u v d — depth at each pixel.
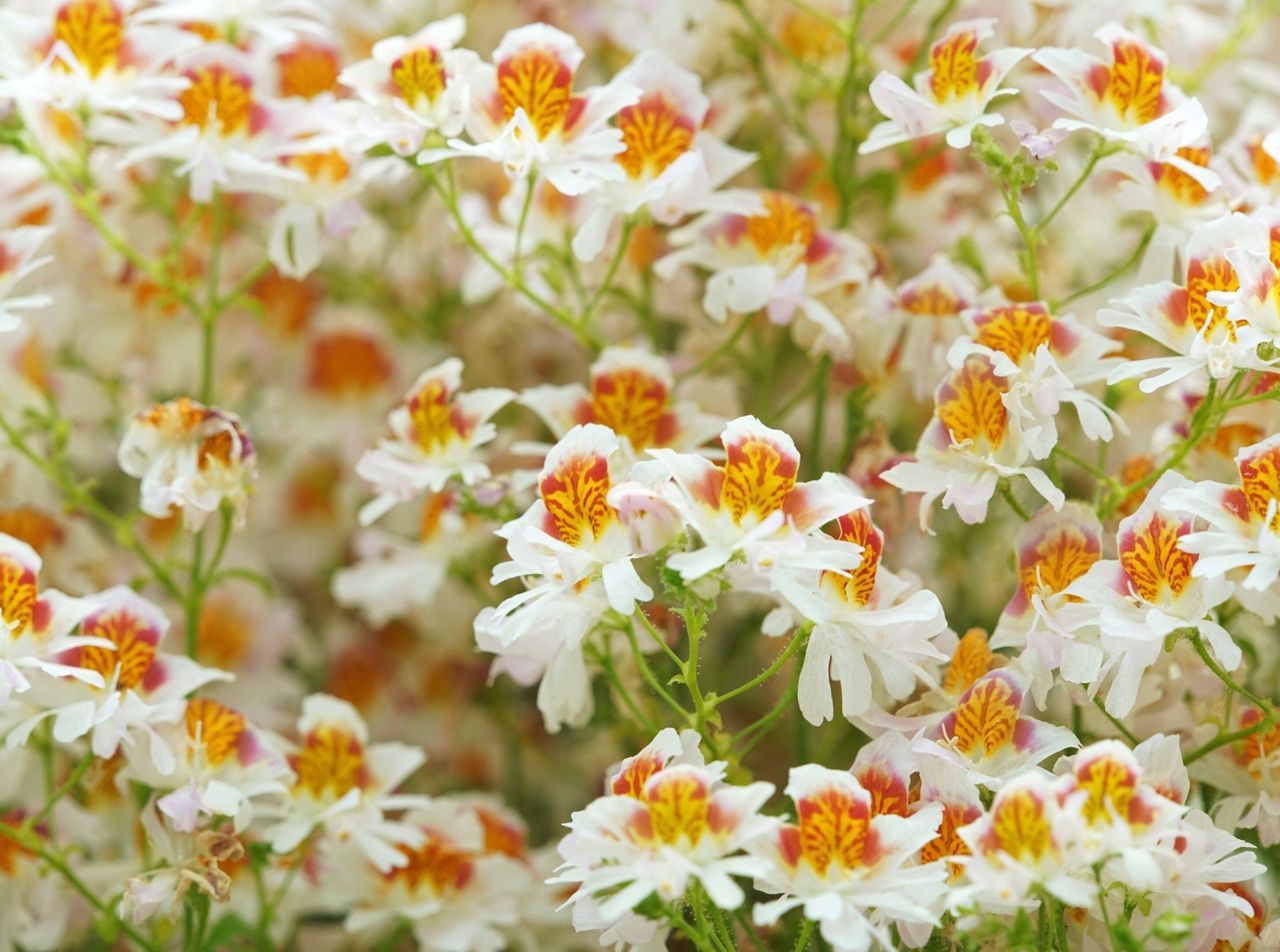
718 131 0.70
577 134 0.62
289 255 0.67
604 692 0.68
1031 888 0.56
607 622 0.60
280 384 0.75
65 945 0.67
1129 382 0.65
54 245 0.70
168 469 0.63
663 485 0.57
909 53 0.70
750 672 0.71
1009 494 0.61
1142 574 0.58
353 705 0.73
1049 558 0.61
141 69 0.65
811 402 0.71
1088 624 0.59
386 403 0.75
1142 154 0.62
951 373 0.61
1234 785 0.61
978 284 0.68
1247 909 0.57
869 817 0.56
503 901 0.66
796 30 0.71
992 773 0.59
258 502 0.75
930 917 0.56
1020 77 0.67
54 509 0.69
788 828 0.56
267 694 0.72
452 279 0.75
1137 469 0.63
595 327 0.71
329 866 0.66
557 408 0.65
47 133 0.67
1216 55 0.70
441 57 0.63
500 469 0.71
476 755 0.73
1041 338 0.61
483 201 0.71
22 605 0.60
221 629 0.72
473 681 0.73
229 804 0.61
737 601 0.70
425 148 0.63
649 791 0.56
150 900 0.61
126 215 0.71
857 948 0.55
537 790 0.73
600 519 0.58
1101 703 0.59
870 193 0.72
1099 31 0.62
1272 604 0.61
